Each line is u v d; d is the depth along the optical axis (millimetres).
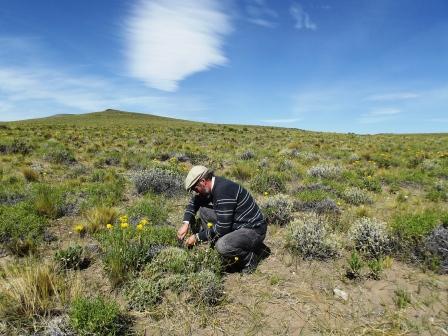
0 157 13000
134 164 12766
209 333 3615
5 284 3971
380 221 6309
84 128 36656
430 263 4836
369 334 3590
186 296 4090
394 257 5152
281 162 13188
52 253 5156
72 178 10352
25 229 5652
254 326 3715
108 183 9195
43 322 3486
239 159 15344
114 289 4246
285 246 5480
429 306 3986
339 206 7922
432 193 9062
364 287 4422
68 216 6730
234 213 4688
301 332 3617
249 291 4336
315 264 4996
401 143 25625
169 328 3656
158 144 21609
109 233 5469
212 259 4664
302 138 29625
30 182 9367
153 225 6270
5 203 7152
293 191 9094
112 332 3408
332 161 15430
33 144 17141
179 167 11828
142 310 3891
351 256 4816
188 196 8211
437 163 14477
